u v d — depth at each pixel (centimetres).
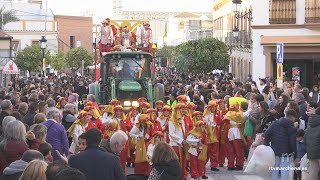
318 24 3409
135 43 2594
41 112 1448
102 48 2572
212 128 1684
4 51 4103
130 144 1602
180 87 2700
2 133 1211
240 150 1728
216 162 1719
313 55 3484
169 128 1542
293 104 1486
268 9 3509
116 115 1608
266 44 3491
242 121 1725
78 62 6138
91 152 900
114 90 2300
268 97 2089
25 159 928
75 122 1538
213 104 1681
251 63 4066
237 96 1984
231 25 5309
